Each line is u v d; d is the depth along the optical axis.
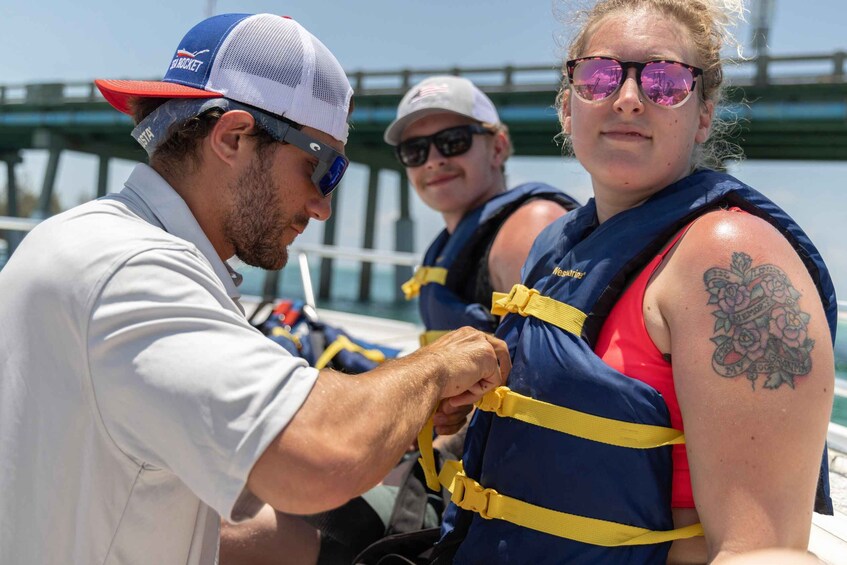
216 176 1.36
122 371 1.09
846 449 2.20
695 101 1.43
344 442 1.11
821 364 1.13
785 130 19.47
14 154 45.38
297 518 1.85
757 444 1.12
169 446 1.09
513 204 2.43
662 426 1.26
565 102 1.74
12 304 1.19
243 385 1.08
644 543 1.27
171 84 1.37
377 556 1.69
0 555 1.17
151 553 1.20
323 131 1.41
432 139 2.75
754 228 1.23
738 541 1.11
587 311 1.38
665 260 1.31
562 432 1.32
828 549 1.56
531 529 1.35
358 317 5.10
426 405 1.27
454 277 2.50
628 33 1.42
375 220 32.34
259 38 1.37
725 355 1.16
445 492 1.91
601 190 1.53
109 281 1.12
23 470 1.17
